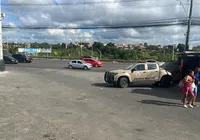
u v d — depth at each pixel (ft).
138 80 53.47
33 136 19.76
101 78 72.02
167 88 52.47
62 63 152.97
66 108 30.55
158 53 235.20
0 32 83.51
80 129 21.90
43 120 24.66
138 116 27.32
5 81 58.18
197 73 39.78
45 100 35.68
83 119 25.39
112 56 221.25
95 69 115.24
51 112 28.19
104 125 23.40
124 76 52.54
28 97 37.78
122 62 187.32
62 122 24.06
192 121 25.80
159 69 54.39
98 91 46.47
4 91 42.96
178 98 40.06
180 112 30.01
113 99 38.04
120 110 30.14
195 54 48.80
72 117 26.11
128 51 219.00
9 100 34.83
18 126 22.41
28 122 23.80
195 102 36.58
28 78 66.74
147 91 47.62
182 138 20.21
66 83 58.13
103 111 29.35
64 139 19.20
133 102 35.81
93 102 35.06
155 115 28.04
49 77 71.41
